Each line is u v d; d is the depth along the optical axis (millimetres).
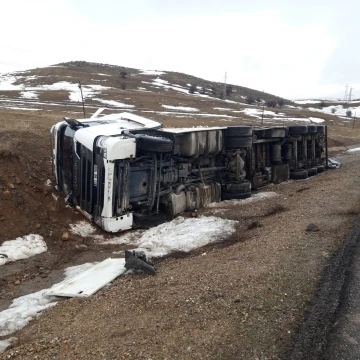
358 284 4938
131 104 62562
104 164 8766
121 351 3785
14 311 5633
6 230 8344
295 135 15633
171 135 9938
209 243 8195
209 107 70750
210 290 4914
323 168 17672
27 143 12578
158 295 5102
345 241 6449
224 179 11984
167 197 9969
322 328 4070
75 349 3988
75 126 9984
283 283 5023
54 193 10125
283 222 8312
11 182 9477
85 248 8531
